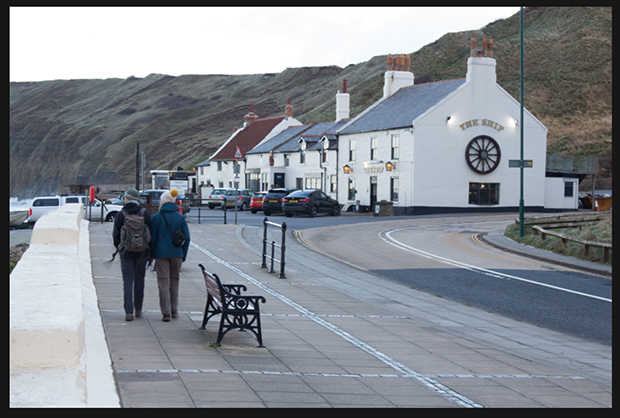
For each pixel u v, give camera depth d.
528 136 44.72
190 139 179.25
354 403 5.73
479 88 43.00
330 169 51.31
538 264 19.23
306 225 31.47
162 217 9.02
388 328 9.73
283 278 14.70
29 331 3.40
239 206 48.00
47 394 3.01
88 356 5.59
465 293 14.12
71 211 18.70
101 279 12.38
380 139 45.00
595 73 86.81
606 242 19.81
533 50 97.31
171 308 9.24
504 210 44.22
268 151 59.62
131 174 171.12
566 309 12.51
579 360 8.60
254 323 9.34
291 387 6.07
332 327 9.48
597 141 70.69
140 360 6.63
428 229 30.44
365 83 142.75
